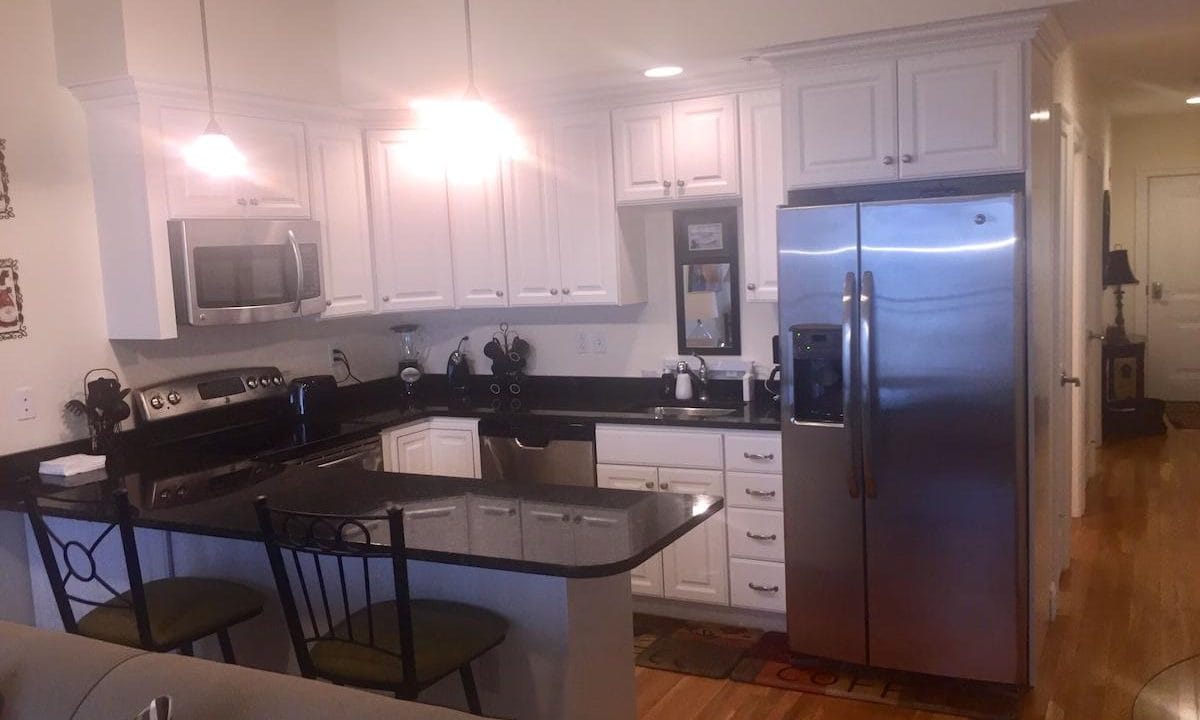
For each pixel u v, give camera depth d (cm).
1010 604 329
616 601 262
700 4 371
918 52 337
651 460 416
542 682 246
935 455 333
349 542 228
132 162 362
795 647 369
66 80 362
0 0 344
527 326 511
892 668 352
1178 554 483
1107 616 410
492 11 411
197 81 373
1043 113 353
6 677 201
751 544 399
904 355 335
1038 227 341
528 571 225
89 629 260
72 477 346
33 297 356
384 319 527
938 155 338
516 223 465
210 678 186
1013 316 317
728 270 457
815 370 358
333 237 443
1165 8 333
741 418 404
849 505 351
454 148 473
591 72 399
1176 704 302
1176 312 854
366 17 434
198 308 374
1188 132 826
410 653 216
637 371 486
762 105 407
